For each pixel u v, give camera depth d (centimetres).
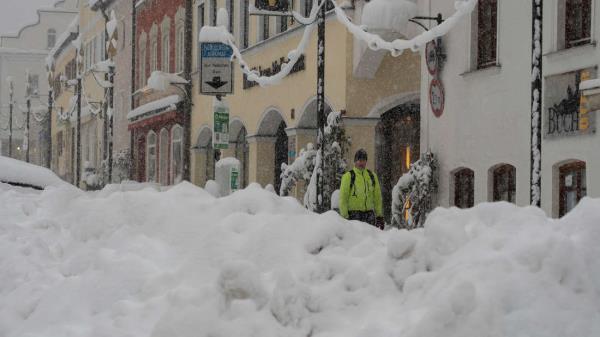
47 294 1001
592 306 703
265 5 3038
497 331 671
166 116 6750
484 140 2962
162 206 1163
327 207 3691
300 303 804
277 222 1024
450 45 3186
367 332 739
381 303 811
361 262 886
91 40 10569
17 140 16412
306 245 980
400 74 3916
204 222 1114
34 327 959
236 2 5500
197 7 6334
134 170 8225
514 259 740
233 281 801
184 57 6412
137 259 1029
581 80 2464
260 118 5100
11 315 1007
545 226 813
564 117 2531
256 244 993
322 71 2686
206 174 6406
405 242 834
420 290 789
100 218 1193
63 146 12538
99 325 901
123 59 8812
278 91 4800
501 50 2869
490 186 2952
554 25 2578
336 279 863
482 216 916
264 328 777
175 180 6888
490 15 3006
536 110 2006
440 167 3259
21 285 1083
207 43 3181
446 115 3219
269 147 5200
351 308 814
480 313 673
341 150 3816
